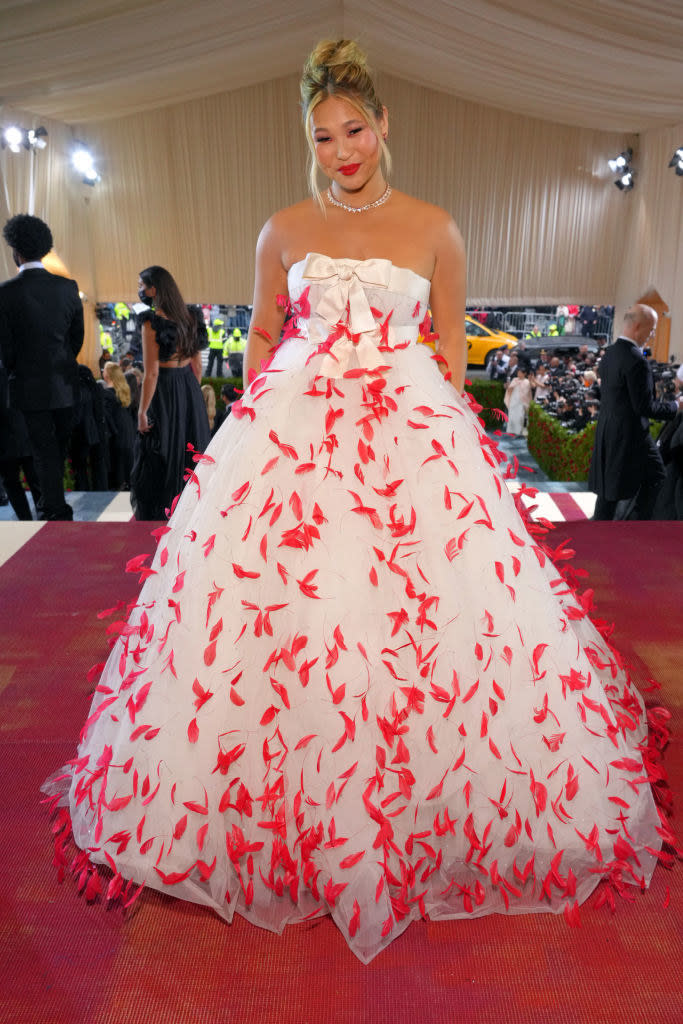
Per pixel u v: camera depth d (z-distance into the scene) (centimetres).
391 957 135
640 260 1075
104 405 566
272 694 139
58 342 397
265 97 1057
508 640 144
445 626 140
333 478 146
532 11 673
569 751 145
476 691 140
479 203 1121
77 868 150
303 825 136
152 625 153
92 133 1078
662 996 128
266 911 142
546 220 1130
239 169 1098
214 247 1141
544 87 862
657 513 396
